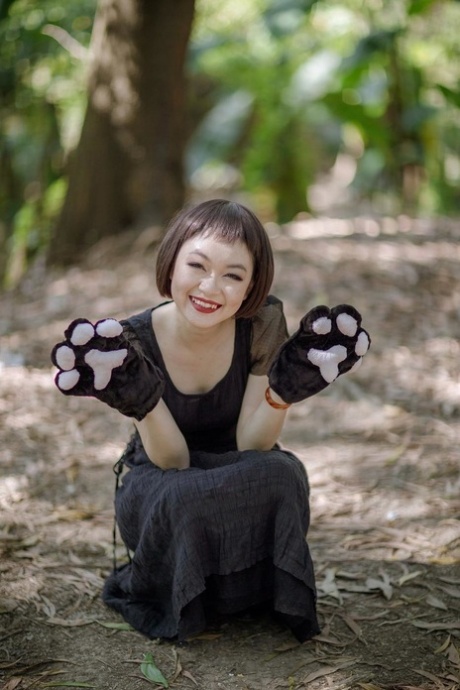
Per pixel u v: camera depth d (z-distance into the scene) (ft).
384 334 16.24
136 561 8.56
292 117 30.19
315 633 8.48
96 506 11.46
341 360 7.79
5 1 24.20
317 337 7.82
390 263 19.39
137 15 20.97
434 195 31.04
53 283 20.29
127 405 7.77
